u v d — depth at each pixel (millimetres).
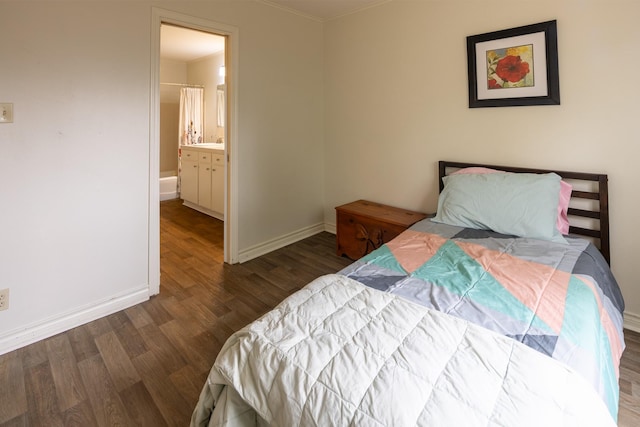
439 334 1005
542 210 1972
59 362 1755
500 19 2311
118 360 1781
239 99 2842
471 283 1417
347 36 3271
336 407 786
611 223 2043
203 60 5496
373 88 3139
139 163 2244
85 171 2014
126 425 1399
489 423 716
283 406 851
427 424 715
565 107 2111
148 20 2182
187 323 2125
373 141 3225
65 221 1970
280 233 3410
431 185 2850
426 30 2703
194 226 4230
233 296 2469
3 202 1749
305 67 3369
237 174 2932
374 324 1060
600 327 1225
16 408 1468
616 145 1967
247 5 2781
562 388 816
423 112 2814
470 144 2574
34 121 1801
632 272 2008
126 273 2271
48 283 1941
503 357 913
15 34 1702
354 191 3488
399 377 836
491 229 2096
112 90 2068
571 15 2027
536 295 1311
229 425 986
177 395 1559
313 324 1073
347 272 1564
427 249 1846
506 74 2305
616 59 1912
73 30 1883
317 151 3658
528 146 2293
